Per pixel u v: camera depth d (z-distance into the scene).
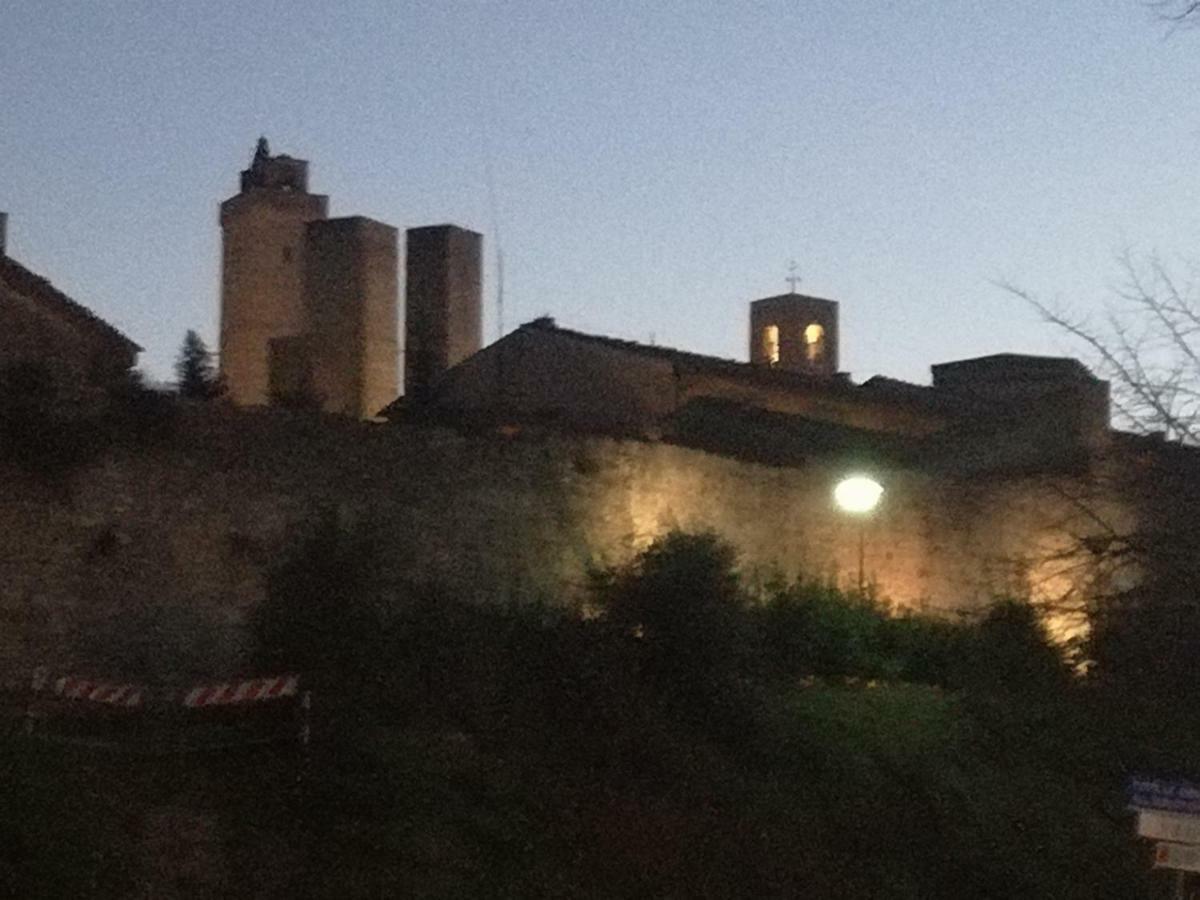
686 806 20.48
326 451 23.67
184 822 16.67
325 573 22.08
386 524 24.27
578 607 25.48
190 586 21.91
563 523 27.11
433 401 38.16
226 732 18.86
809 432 37.31
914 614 32.69
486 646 22.50
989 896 21.38
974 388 47.28
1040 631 29.27
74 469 20.95
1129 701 24.56
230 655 22.09
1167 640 21.52
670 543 25.59
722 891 18.77
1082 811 24.58
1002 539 34.91
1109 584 23.05
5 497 20.36
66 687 19.11
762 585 30.45
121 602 21.23
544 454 26.95
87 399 21.33
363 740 18.72
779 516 31.73
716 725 23.25
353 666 21.08
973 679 28.91
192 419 22.22
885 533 34.28
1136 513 21.28
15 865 14.25
